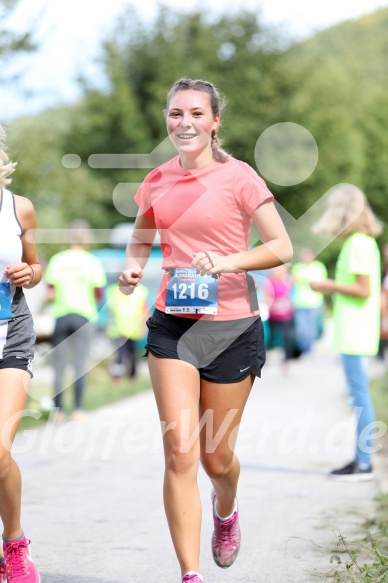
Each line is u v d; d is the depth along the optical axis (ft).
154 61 267.39
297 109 213.87
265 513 45.37
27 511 45.98
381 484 52.01
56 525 43.11
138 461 61.00
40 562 36.81
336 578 33.58
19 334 30.07
